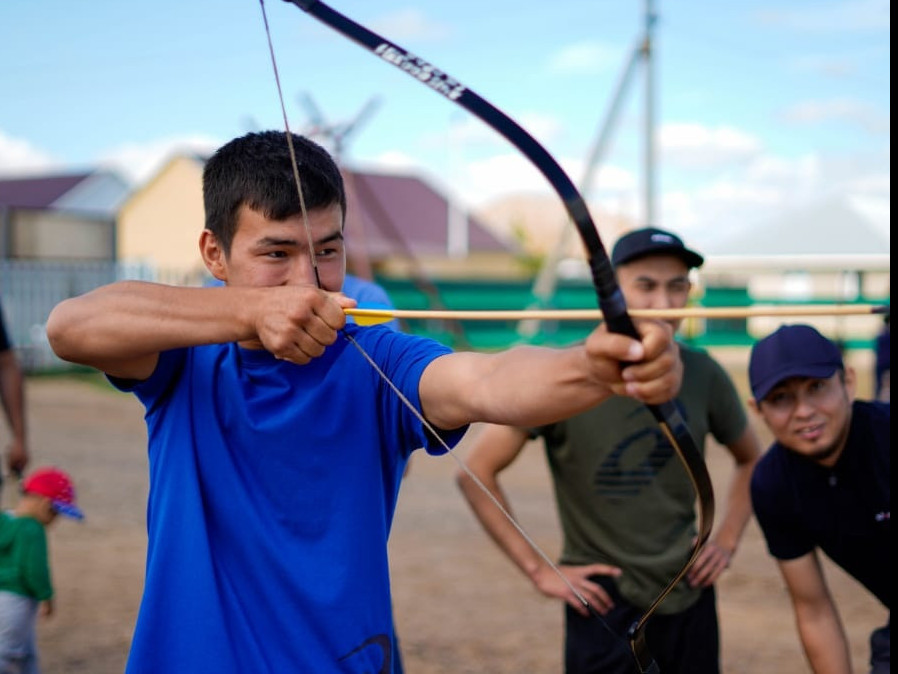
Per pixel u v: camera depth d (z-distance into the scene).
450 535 7.63
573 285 27.05
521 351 1.68
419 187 40.97
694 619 3.22
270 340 1.71
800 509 2.73
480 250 39.66
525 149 1.43
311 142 1.99
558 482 3.27
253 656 1.83
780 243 21.45
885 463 2.58
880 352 8.47
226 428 1.94
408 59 1.64
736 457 3.48
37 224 28.44
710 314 1.36
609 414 3.14
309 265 1.88
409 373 1.87
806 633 2.86
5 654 3.69
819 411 2.56
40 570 3.79
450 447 1.92
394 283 25.41
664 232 3.26
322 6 1.74
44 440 11.86
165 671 1.86
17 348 19.52
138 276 22.31
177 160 35.91
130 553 6.82
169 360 1.97
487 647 5.12
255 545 1.88
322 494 1.89
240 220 1.88
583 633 3.20
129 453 11.12
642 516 3.14
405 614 5.66
